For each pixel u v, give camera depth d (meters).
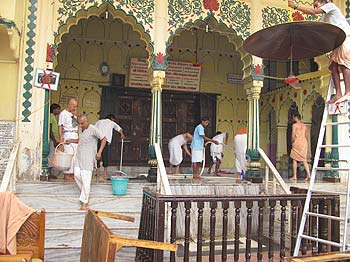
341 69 4.46
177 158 8.67
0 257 3.02
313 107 10.39
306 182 8.20
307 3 8.64
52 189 6.45
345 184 8.25
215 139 9.45
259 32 4.25
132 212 6.11
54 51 7.16
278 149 11.24
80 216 5.84
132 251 5.53
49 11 7.13
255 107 8.25
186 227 3.91
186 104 11.04
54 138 7.86
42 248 3.84
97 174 8.22
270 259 4.20
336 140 8.67
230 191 7.09
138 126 10.60
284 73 11.26
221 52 11.25
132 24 7.82
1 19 5.93
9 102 6.89
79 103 10.18
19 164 6.76
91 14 7.69
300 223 4.39
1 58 6.83
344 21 4.43
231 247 5.73
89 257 3.42
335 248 4.39
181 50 11.01
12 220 3.73
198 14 7.94
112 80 10.43
